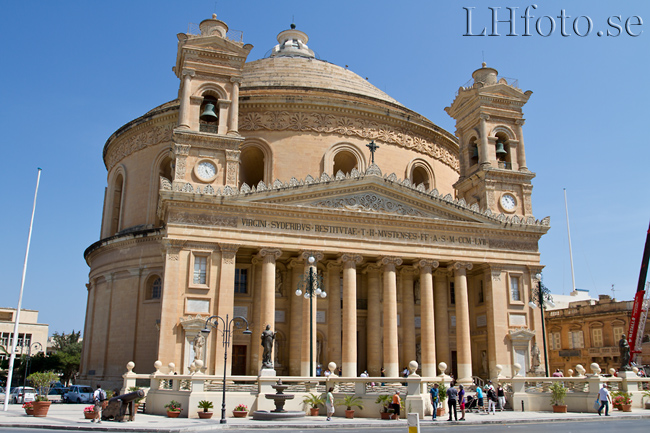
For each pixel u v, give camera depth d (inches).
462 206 1803.6
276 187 1633.9
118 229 2225.6
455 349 1911.9
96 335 2076.8
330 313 1748.3
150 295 1950.1
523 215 1931.6
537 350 1766.7
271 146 1991.9
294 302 1722.4
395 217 1720.0
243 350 1680.6
